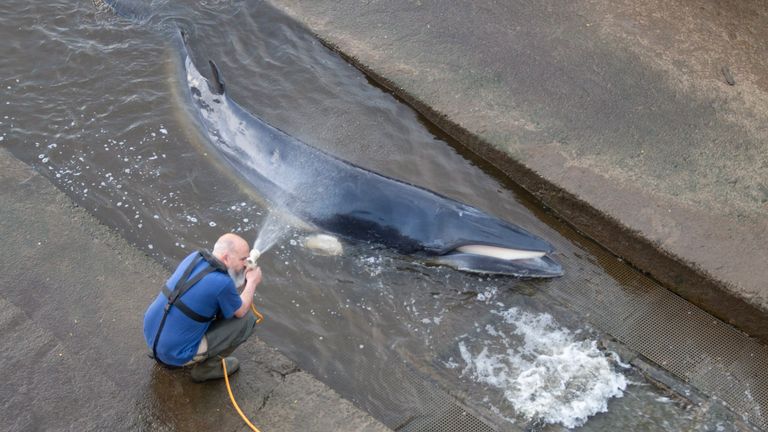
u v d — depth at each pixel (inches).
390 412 228.4
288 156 299.0
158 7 381.1
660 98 314.5
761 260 258.1
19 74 342.3
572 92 319.9
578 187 284.2
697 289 261.6
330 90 341.4
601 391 236.1
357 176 285.6
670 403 234.4
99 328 226.8
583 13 354.6
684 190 280.8
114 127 320.8
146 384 213.0
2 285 238.7
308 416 207.6
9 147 309.1
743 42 337.1
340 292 263.0
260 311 254.5
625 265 277.6
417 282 268.1
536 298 263.7
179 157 309.9
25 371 215.2
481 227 269.1
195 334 193.3
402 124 325.4
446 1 368.2
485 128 308.7
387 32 357.1
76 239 255.8
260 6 379.2
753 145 295.4
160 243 275.7
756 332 253.4
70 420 204.5
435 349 247.0
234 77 349.1
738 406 233.9
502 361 243.8
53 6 376.8
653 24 346.9
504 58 337.4
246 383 215.0
